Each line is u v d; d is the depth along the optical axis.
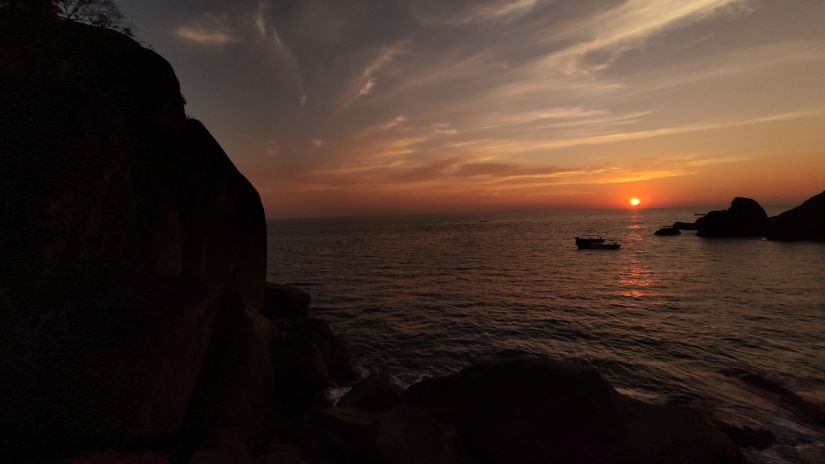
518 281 36.69
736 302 26.02
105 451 5.23
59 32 7.62
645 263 47.31
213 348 8.16
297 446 7.97
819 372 14.24
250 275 13.09
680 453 8.12
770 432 9.99
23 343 5.21
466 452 9.07
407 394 11.52
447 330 20.88
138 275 6.97
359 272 44.22
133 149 8.42
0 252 5.54
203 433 6.57
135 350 5.84
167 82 10.59
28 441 4.88
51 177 6.20
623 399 9.31
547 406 8.92
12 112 6.19
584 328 20.95
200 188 10.29
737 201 81.50
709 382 13.65
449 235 111.44
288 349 12.05
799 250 54.38
